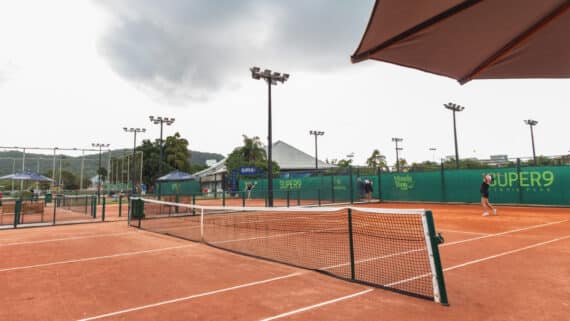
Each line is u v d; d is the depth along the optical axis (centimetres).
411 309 412
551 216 1421
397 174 2561
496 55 303
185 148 6981
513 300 438
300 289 499
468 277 542
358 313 403
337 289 495
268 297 468
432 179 2362
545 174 1878
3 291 516
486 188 1481
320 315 400
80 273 617
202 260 705
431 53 302
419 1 222
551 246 779
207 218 1602
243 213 1805
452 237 920
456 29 262
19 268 660
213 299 465
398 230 1001
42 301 470
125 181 4284
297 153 6806
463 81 368
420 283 507
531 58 307
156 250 824
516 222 1235
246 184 3562
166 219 1598
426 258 661
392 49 295
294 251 761
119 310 432
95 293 501
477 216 1467
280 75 2202
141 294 492
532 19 252
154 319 401
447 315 392
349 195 2573
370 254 705
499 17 246
